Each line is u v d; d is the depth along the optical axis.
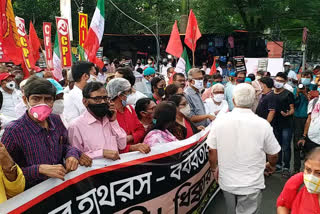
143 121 3.51
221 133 2.80
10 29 4.51
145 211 2.74
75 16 18.72
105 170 2.42
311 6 17.30
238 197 2.79
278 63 13.98
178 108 3.47
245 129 2.73
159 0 26.48
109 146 2.64
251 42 16.53
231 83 6.80
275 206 4.19
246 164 2.73
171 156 2.92
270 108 5.17
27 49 5.47
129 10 20.88
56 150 2.23
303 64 15.48
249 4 17.70
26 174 1.96
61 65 5.59
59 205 2.10
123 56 16.72
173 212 3.04
